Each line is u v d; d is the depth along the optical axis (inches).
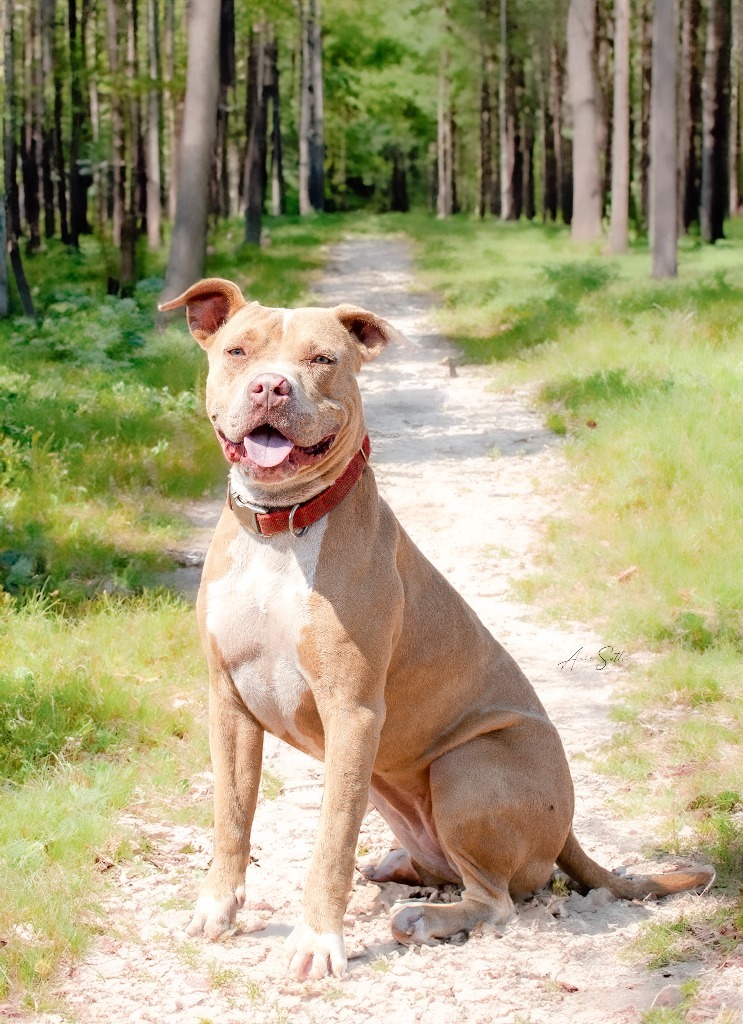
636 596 314.2
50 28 1523.1
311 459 141.2
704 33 1622.8
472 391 629.0
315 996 138.9
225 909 152.9
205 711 237.8
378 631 145.1
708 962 144.6
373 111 2304.4
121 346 689.0
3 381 573.3
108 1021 135.3
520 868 158.9
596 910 161.8
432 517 405.7
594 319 732.7
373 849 189.6
